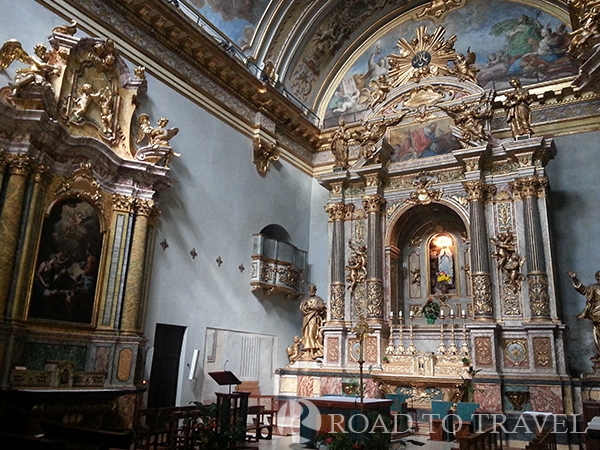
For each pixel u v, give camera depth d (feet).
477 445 26.14
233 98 51.55
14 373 29.48
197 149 46.06
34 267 32.45
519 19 54.49
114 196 38.40
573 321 45.32
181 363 41.83
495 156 47.98
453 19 58.29
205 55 46.88
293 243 57.98
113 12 39.99
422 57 55.72
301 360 51.98
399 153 54.29
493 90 50.31
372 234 52.03
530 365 42.04
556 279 45.42
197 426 28.86
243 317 48.91
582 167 48.03
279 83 57.88
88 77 37.37
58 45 35.01
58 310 33.73
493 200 47.91
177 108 44.60
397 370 46.11
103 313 36.50
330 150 62.75
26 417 22.38
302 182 61.16
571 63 50.75
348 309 52.26
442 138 52.06
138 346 37.17
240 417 33.12
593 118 48.55
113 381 35.47
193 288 43.70
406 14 61.26
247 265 50.37
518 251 45.65
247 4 51.75
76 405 30.73
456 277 51.90
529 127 47.47
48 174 33.99
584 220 46.88
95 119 37.52
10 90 32.12
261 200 53.57
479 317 44.52
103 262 37.01
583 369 43.98
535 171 45.65
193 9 46.80
